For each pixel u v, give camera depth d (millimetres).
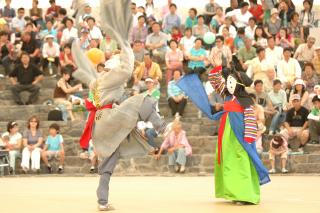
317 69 38000
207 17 44125
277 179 27031
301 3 49656
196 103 18953
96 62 19156
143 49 37094
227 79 18359
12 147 31312
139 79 35125
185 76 19234
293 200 18906
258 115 31516
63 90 35000
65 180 27281
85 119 34344
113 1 17234
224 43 38250
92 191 22078
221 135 18141
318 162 30953
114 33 17234
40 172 31547
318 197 19750
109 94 17031
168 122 34250
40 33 41438
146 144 17281
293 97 32562
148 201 18766
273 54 36250
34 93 36312
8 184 25281
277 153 30516
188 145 31172
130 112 16859
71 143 32469
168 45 39688
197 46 37250
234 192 17625
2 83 37562
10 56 38656
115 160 17000
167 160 31312
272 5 41656
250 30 40375
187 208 17078
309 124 32031
